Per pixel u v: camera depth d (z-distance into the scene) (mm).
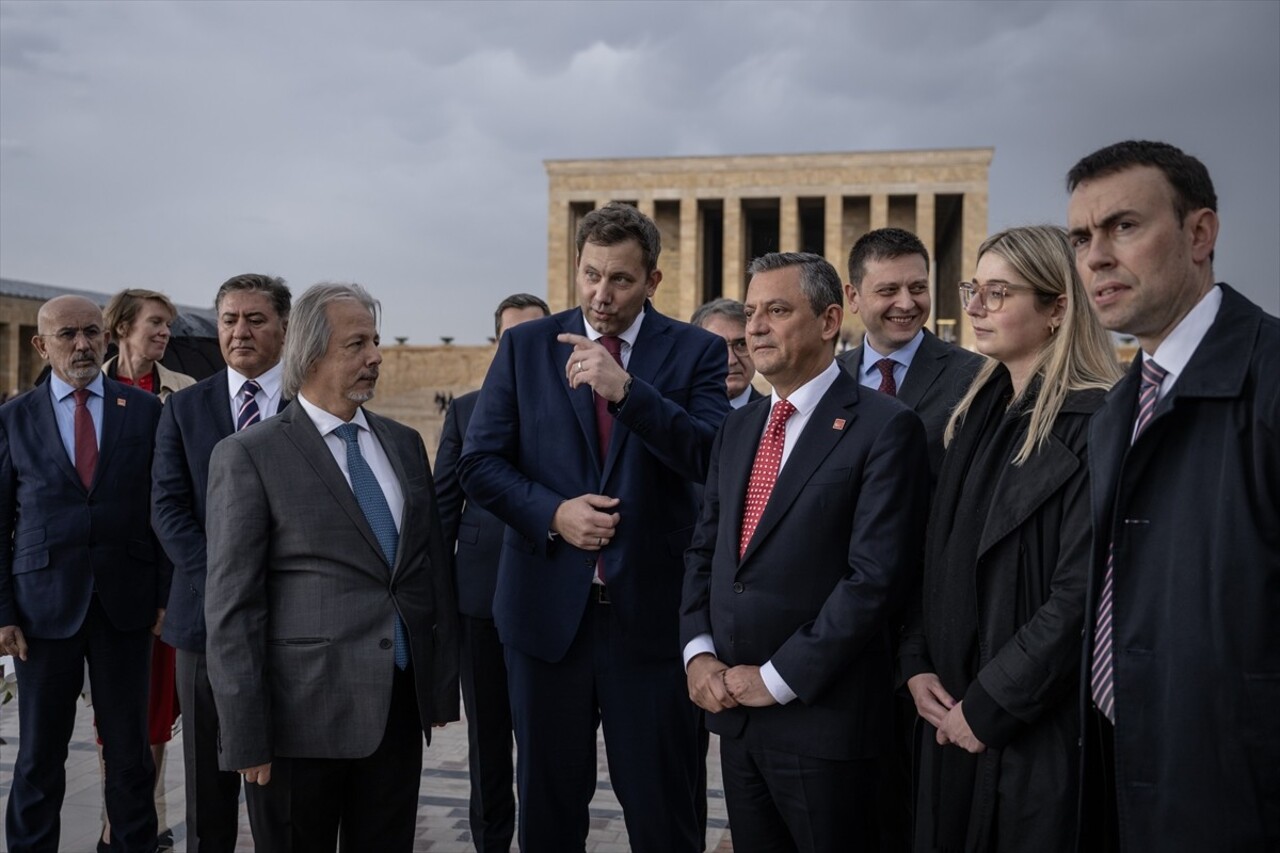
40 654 5199
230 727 3619
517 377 4504
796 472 3727
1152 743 2592
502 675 5812
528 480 4289
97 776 7176
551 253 55000
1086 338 3309
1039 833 2994
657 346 4477
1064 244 3379
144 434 5664
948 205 56531
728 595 3775
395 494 4129
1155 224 2639
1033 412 3236
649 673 4246
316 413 4000
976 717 3084
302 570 3842
